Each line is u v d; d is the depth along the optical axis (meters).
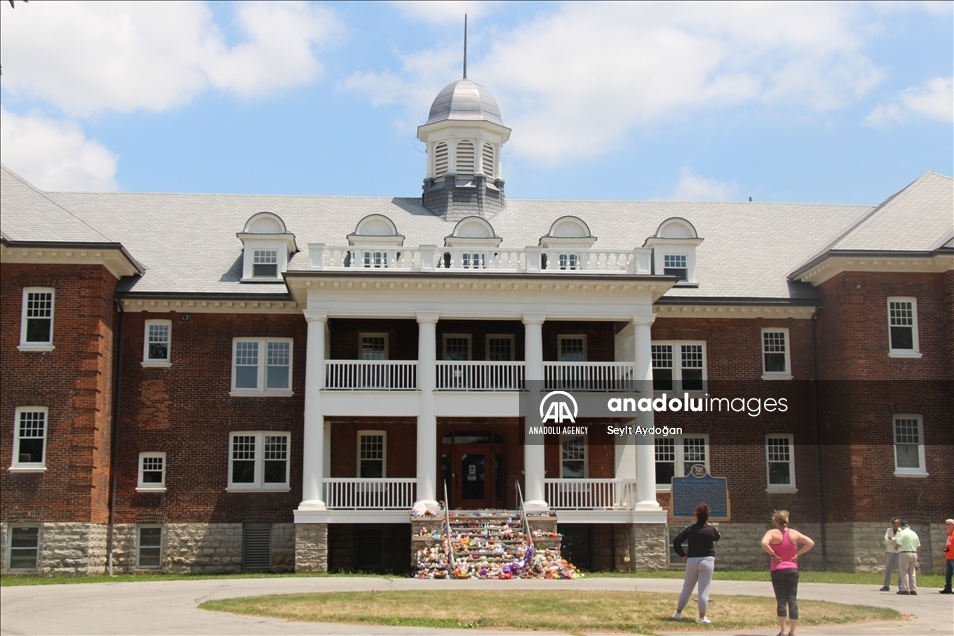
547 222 49.31
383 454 42.78
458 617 22.14
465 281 39.31
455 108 52.06
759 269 46.12
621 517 39.03
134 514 41.22
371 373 42.34
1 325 38.88
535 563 34.47
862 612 23.86
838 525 41.44
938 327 40.94
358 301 39.53
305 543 37.88
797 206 51.94
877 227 42.53
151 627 21.03
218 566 41.19
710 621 21.73
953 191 44.44
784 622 19.75
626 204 51.56
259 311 42.81
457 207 50.31
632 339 41.47
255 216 43.97
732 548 42.56
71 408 38.56
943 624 22.45
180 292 42.06
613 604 24.12
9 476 38.06
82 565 37.75
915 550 29.36
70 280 39.28
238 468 42.16
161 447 41.78
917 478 40.09
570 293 40.03
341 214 49.28
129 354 42.16
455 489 42.91
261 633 20.22
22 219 39.56
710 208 51.53
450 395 39.22
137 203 48.78
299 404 42.50
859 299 41.03
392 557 41.19
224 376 42.44
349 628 20.89
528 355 39.69
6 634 20.36
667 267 44.88
